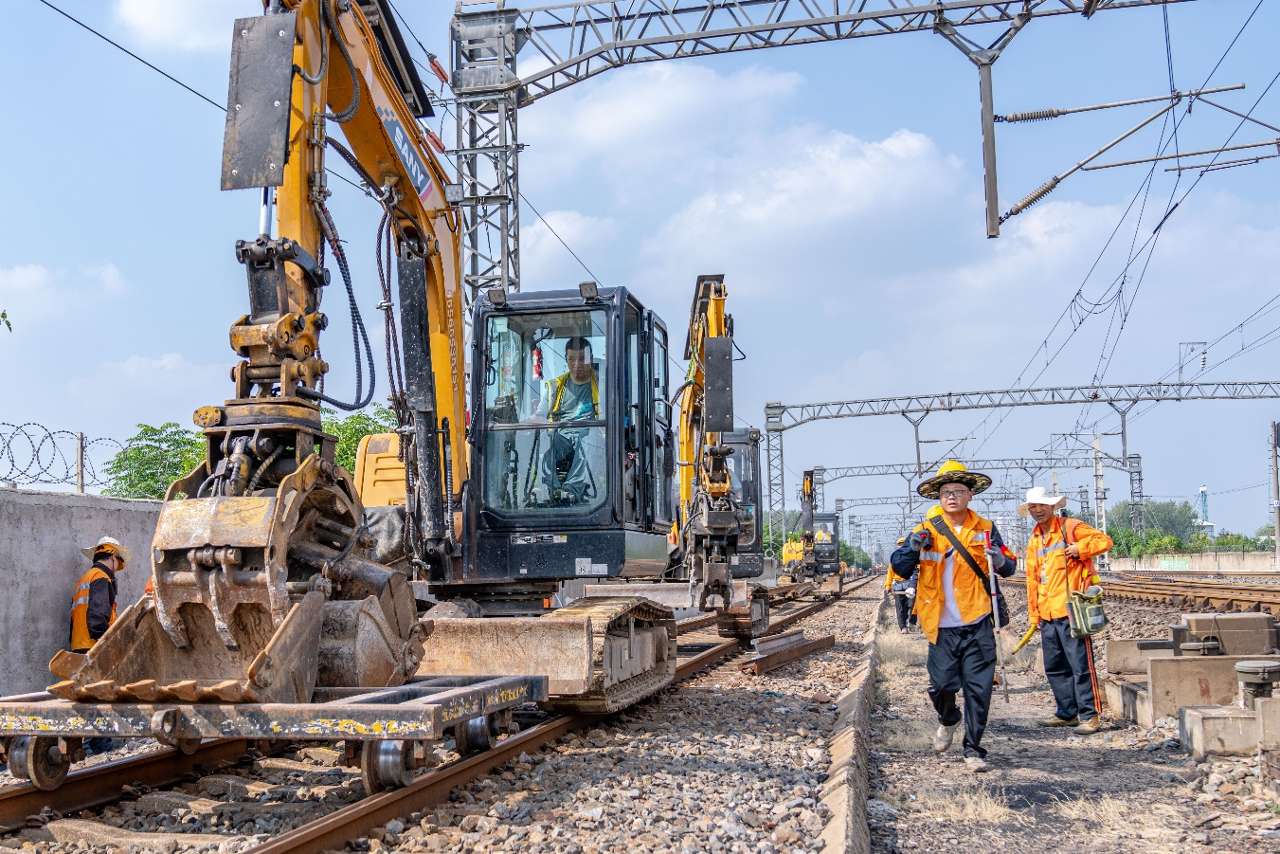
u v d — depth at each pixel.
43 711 5.30
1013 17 19.44
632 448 11.22
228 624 5.56
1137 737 8.37
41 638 9.44
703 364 14.79
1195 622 9.38
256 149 6.29
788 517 79.25
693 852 4.94
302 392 6.26
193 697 5.24
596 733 8.25
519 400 11.12
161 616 5.61
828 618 25.36
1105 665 11.77
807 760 7.33
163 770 6.32
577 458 10.93
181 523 5.60
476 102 21.53
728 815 5.63
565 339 11.17
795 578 48.25
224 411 6.16
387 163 8.95
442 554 9.57
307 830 4.71
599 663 8.20
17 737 5.45
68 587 9.80
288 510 5.71
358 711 5.16
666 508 12.85
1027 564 9.45
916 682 12.10
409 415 9.37
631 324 11.45
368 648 6.15
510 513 10.89
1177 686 8.54
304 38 6.95
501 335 11.23
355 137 8.76
